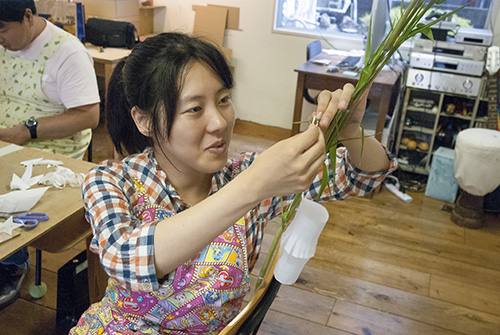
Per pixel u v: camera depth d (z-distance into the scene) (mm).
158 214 1034
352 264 2887
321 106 826
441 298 2654
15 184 1749
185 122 907
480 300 2660
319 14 4355
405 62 3904
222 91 927
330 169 1150
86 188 980
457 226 3361
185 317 1037
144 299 1022
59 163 1952
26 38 2375
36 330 2213
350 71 3725
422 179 3943
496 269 2939
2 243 1472
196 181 1086
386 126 3707
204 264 1000
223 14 4520
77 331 1121
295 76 4512
